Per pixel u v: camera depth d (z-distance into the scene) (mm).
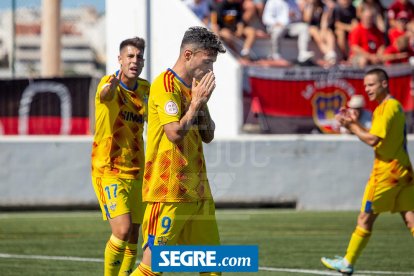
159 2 42625
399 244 31266
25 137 43625
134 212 20656
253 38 54438
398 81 47250
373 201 23797
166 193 16062
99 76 46625
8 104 46375
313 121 46219
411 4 55438
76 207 43719
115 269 19891
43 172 43531
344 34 55219
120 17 39906
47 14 53156
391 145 23688
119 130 20359
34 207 43469
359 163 44500
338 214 41438
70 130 46125
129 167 20422
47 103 46188
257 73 45688
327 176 44375
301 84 46156
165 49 41500
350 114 24062
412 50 53969
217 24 54438
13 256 27750
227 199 43781
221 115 45406
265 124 45875
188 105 16047
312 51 55344
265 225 36750
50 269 24891
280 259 27328
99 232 34219
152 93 16062
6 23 52844
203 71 15961
